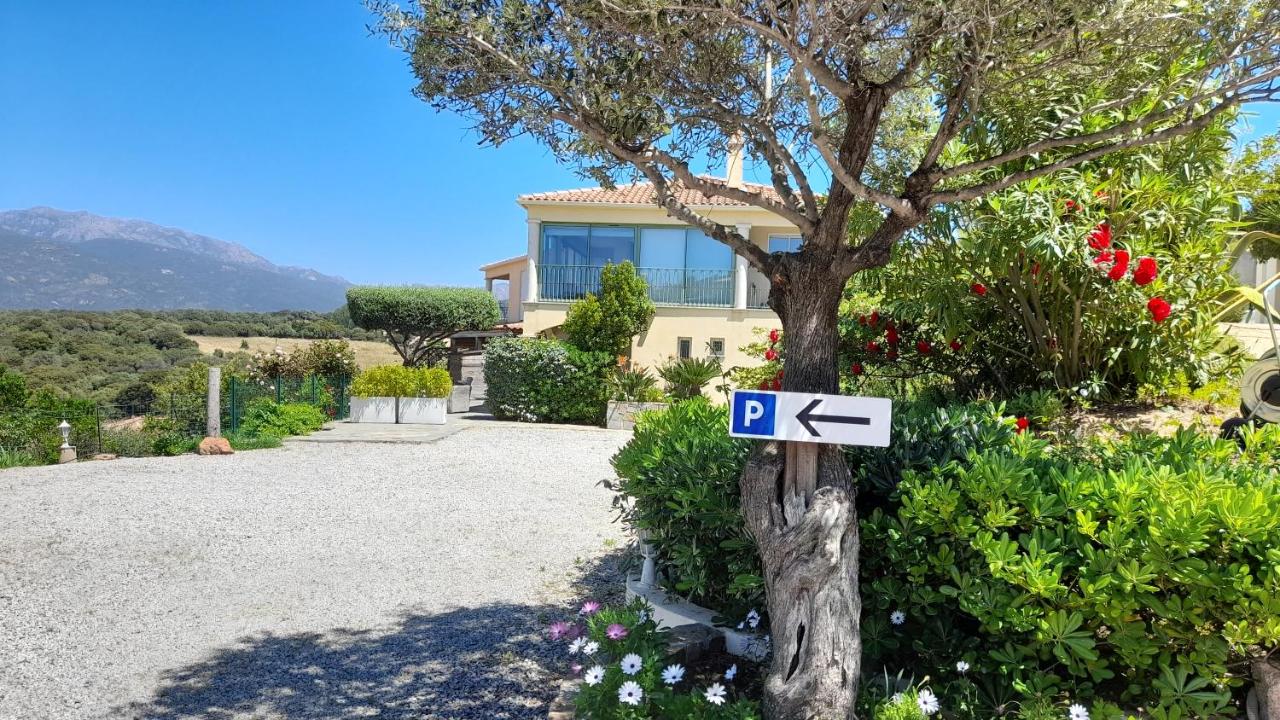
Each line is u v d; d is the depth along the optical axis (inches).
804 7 121.6
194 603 216.5
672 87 146.5
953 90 135.2
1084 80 161.6
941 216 223.8
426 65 144.8
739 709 115.4
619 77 131.0
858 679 115.4
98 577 242.4
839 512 116.9
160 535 297.7
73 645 184.2
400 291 986.7
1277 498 105.7
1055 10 114.0
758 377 331.3
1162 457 142.4
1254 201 276.8
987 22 110.1
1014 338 262.2
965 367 273.0
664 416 217.5
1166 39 133.3
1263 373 195.2
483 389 1149.1
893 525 129.9
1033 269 223.1
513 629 193.5
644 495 177.0
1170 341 225.0
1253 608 99.7
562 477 439.5
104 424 585.0
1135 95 133.4
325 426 696.4
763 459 123.6
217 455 523.8
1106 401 247.0
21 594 224.2
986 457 133.4
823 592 114.7
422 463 490.3
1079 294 219.0
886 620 133.6
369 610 209.9
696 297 855.1
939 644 127.2
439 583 235.3
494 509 350.0
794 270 126.4
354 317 994.1
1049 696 112.7
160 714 147.4
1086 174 208.2
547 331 852.0
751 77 158.2
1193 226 219.9
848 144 128.3
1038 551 112.0
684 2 121.3
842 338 284.5
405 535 299.6
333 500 369.4
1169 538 103.0
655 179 139.7
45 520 322.0
